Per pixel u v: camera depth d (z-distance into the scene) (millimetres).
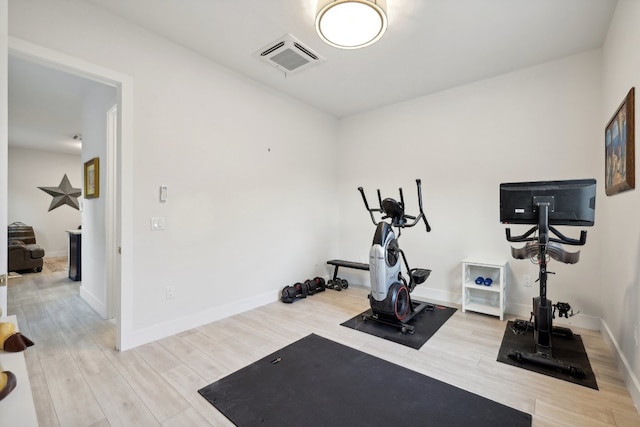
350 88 3715
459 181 3670
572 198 2195
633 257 1917
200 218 2961
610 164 2393
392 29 2512
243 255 3377
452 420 1661
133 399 1831
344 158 4773
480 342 2600
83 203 3889
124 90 2420
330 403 1809
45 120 4918
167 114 2697
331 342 2611
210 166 3041
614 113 2277
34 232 7223
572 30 2549
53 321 3082
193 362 2266
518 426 1610
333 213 4785
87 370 2148
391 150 4254
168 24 2482
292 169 4016
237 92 3287
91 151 3633
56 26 2088
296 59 3023
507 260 3361
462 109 3637
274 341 2627
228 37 2660
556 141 3070
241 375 2098
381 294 2855
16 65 3018
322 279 4258
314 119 4371
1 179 1167
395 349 2482
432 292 3875
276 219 3785
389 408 1764
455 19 2379
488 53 2910
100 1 2211
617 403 1789
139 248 2533
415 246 4016
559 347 2500
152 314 2623
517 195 2375
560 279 3049
